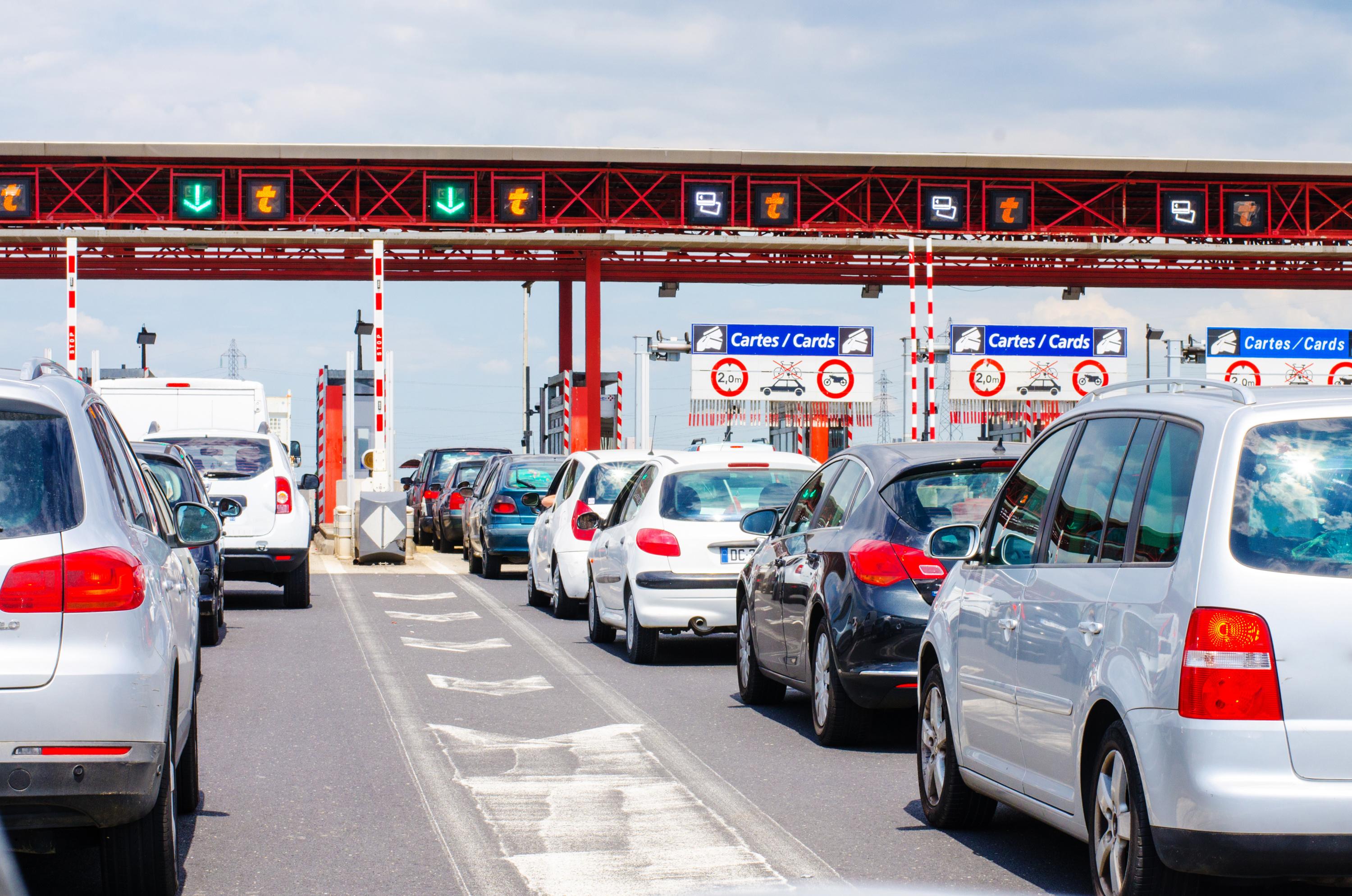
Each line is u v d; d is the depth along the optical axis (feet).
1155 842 18.85
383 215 165.17
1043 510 24.45
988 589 25.54
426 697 43.60
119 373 158.81
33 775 19.56
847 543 35.37
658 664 52.37
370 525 106.32
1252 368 149.89
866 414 148.77
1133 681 19.56
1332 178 166.30
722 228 157.58
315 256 159.84
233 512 57.93
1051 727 22.22
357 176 155.94
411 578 94.79
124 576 20.42
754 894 22.67
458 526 122.83
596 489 68.28
